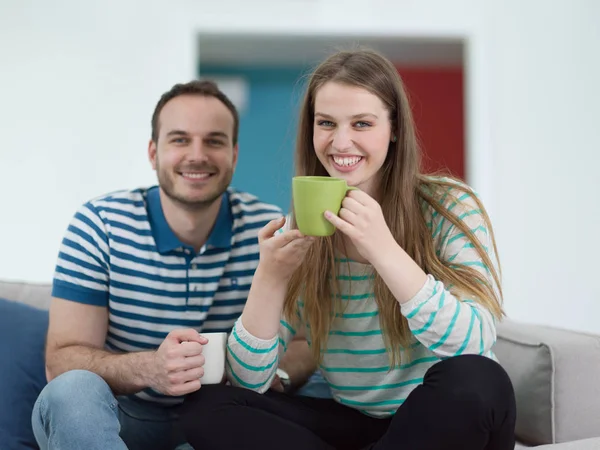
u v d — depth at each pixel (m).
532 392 1.62
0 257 3.54
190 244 1.83
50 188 3.56
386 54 4.21
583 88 3.78
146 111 3.61
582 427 1.61
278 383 1.71
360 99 1.45
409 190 1.54
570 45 3.77
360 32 3.74
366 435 1.52
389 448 1.31
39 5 3.54
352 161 1.48
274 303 1.49
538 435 1.62
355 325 1.56
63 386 1.41
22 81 3.54
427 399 1.28
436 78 4.48
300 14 3.70
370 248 1.34
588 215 3.80
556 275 3.79
